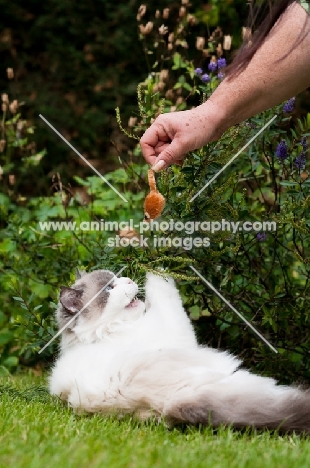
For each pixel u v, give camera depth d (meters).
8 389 1.95
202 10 3.63
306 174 2.17
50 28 4.36
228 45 2.20
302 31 1.50
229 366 1.74
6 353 2.51
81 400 1.71
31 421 1.60
